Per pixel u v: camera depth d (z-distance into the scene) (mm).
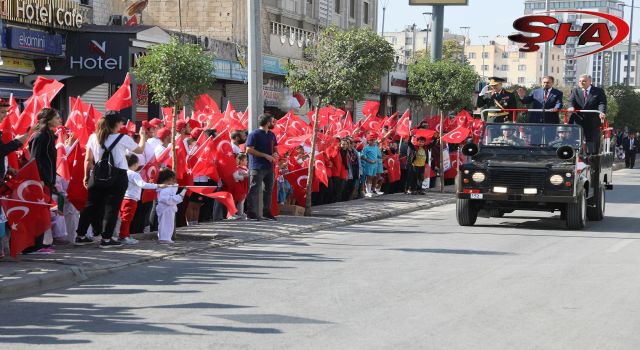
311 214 18703
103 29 24766
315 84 18781
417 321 8242
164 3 34500
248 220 17062
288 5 39156
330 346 7246
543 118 18641
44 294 9555
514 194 16750
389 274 11008
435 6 40750
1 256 11164
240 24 34594
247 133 18266
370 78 19156
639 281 10719
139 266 11555
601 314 8688
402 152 25109
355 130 23688
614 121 74125
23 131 13453
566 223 17078
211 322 8133
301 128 20453
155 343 7297
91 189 12555
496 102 19344
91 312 8578
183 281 10406
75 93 25344
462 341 7477
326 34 19172
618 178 38188
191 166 16156
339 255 12797
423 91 27438
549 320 8383
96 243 13141
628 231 16953
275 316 8414
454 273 11148
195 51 15961
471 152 17391
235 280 10492
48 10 23031
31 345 7191
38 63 24375
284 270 11289
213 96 31422
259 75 17844
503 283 10430
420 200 23156
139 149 12617
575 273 11297
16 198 11320
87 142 12922
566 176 16547
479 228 17188
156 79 15766
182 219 16047
